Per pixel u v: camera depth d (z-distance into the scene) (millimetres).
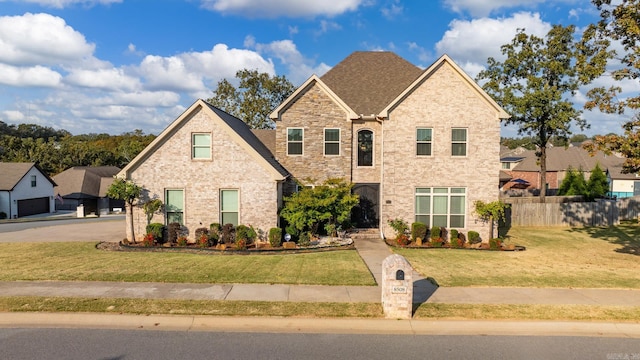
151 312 9234
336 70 24516
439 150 20031
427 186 20125
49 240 19750
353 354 7539
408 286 9164
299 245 17906
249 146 18719
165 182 18859
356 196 19250
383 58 25062
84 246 17953
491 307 9898
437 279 12586
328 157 21250
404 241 18906
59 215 47031
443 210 20250
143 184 18844
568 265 15305
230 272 12945
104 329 8555
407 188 20125
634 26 14352
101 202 53281
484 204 19672
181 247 17375
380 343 8055
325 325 8898
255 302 9953
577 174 41188
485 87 29938
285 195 21312
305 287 11336
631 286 12016
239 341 8039
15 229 24453
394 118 20000
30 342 7879
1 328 8562
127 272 12828
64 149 68375
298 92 21062
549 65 27781
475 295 10914
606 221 29188
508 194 41812
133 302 9805
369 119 21156
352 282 11859
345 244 18281
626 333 8766
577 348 7980
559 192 41906
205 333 8414
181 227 19000
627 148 14531
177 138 18844
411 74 23594
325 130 21234
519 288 11641
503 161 65562
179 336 8242
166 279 11984
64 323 8859
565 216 28531
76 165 67562
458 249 18391
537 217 28281
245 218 18938
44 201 49594
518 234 24297
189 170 18875
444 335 8516
